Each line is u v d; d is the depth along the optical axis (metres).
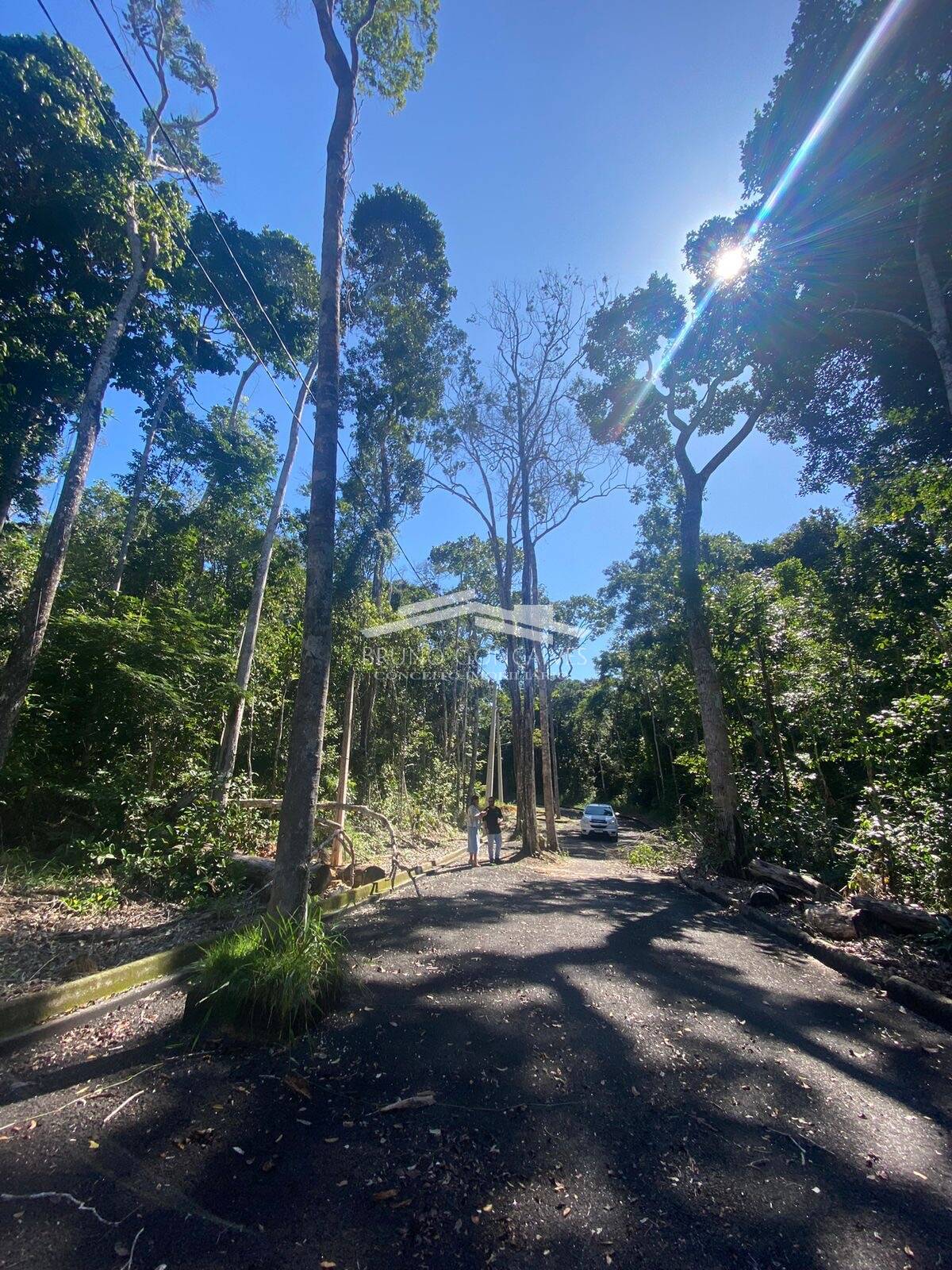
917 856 6.27
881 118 7.55
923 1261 1.96
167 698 7.39
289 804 4.36
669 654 15.94
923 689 8.59
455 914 6.66
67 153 8.07
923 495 9.30
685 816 14.27
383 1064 3.16
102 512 18.05
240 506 15.85
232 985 3.49
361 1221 2.06
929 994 4.40
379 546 14.02
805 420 11.34
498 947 5.38
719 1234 2.05
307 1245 1.94
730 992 4.57
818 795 10.57
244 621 13.03
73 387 10.04
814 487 12.20
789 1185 2.33
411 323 13.86
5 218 8.46
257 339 13.30
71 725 7.58
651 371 12.45
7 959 4.22
